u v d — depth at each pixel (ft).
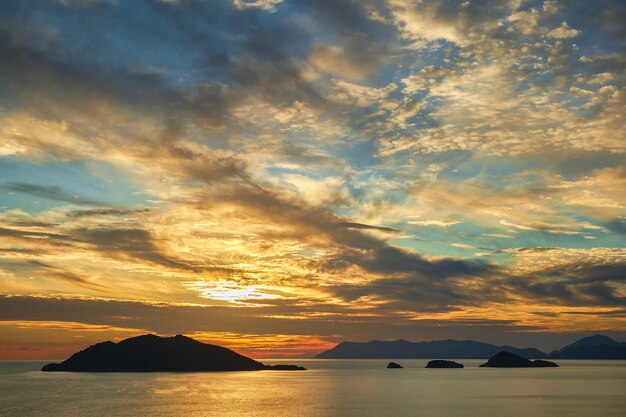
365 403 461.78
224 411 403.54
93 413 390.21
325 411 404.77
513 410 409.28
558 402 467.11
